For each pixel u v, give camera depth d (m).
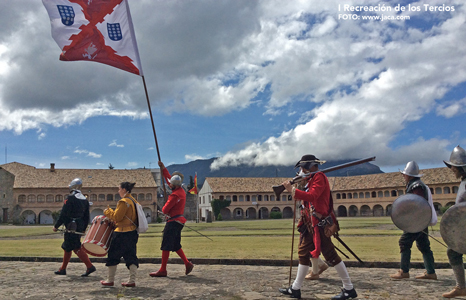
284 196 87.50
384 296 5.01
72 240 7.02
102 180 75.38
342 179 87.62
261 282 6.12
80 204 7.29
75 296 5.24
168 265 8.24
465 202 4.75
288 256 8.72
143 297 5.13
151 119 7.68
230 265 8.10
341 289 5.12
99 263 8.84
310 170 5.29
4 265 8.47
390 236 16.50
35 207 70.75
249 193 85.88
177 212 7.03
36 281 6.47
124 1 8.05
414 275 6.58
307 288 5.64
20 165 76.00
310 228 5.05
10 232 28.83
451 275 6.55
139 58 7.94
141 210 6.27
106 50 7.95
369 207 80.56
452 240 4.77
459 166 5.34
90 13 7.98
